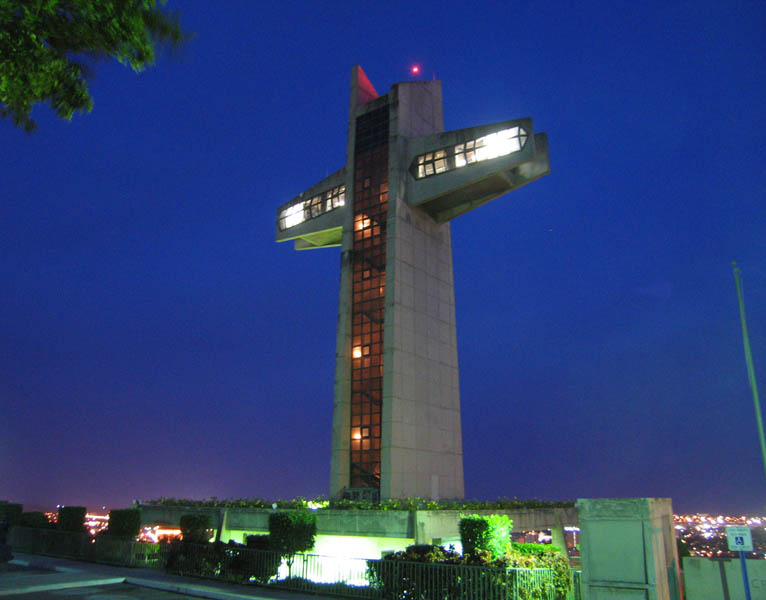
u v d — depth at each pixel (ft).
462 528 68.28
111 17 36.55
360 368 147.23
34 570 89.61
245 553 77.92
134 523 99.91
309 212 179.32
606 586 42.06
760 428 75.15
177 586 73.56
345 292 152.97
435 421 146.00
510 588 56.95
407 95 163.73
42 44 35.83
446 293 160.97
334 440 141.49
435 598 60.64
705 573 54.44
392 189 151.84
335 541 94.53
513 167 139.03
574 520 120.37
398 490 130.52
